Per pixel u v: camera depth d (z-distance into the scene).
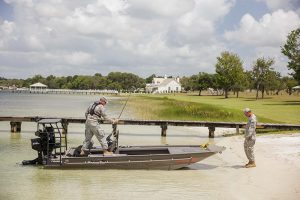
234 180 13.55
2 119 28.06
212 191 12.19
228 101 73.06
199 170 15.29
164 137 27.42
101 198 11.43
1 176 14.02
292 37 75.19
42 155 15.80
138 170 15.12
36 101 95.00
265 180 13.43
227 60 98.81
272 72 92.62
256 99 87.94
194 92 179.88
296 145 20.86
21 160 17.11
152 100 81.88
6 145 21.92
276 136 24.89
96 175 14.27
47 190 12.25
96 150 15.77
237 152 19.50
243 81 99.88
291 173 14.40
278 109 49.12
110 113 49.38
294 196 11.41
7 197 11.45
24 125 33.03
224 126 27.83
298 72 75.94
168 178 13.96
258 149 19.55
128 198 11.46
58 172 14.67
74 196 11.63
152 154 14.99
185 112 42.97
